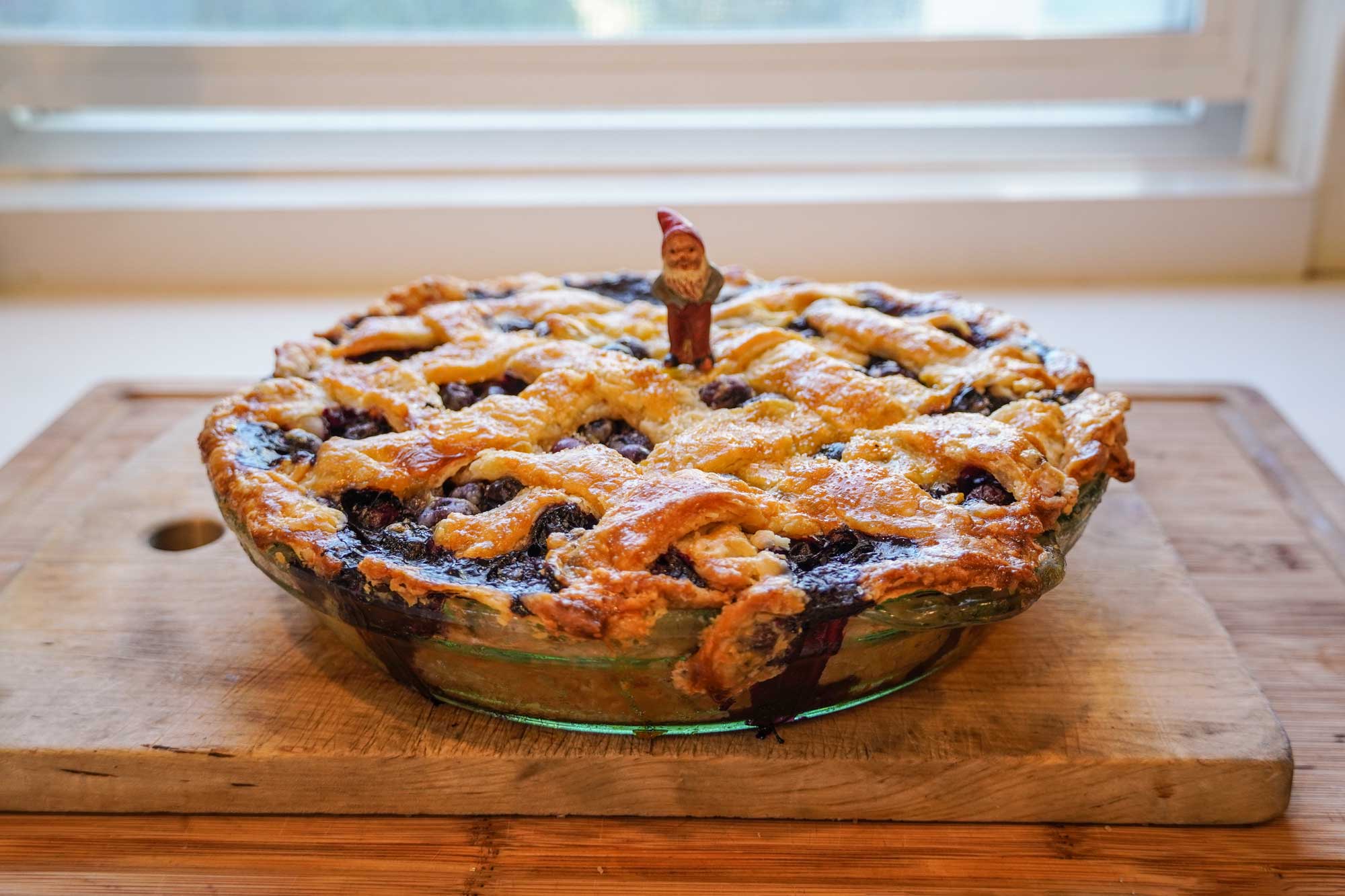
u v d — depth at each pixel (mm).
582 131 749
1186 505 502
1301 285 723
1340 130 691
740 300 482
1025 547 368
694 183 736
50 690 399
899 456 401
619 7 725
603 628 343
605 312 486
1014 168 748
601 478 384
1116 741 373
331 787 375
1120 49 709
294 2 718
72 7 706
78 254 721
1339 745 392
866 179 740
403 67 714
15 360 646
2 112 735
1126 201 707
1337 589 455
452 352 453
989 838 370
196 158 748
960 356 447
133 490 504
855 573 354
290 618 433
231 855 365
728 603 348
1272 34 708
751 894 351
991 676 401
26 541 489
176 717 387
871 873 358
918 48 711
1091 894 351
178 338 671
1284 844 366
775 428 412
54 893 353
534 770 370
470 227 710
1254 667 421
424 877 357
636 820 376
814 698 376
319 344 462
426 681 385
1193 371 629
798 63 716
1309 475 521
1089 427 409
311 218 710
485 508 389
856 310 468
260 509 381
